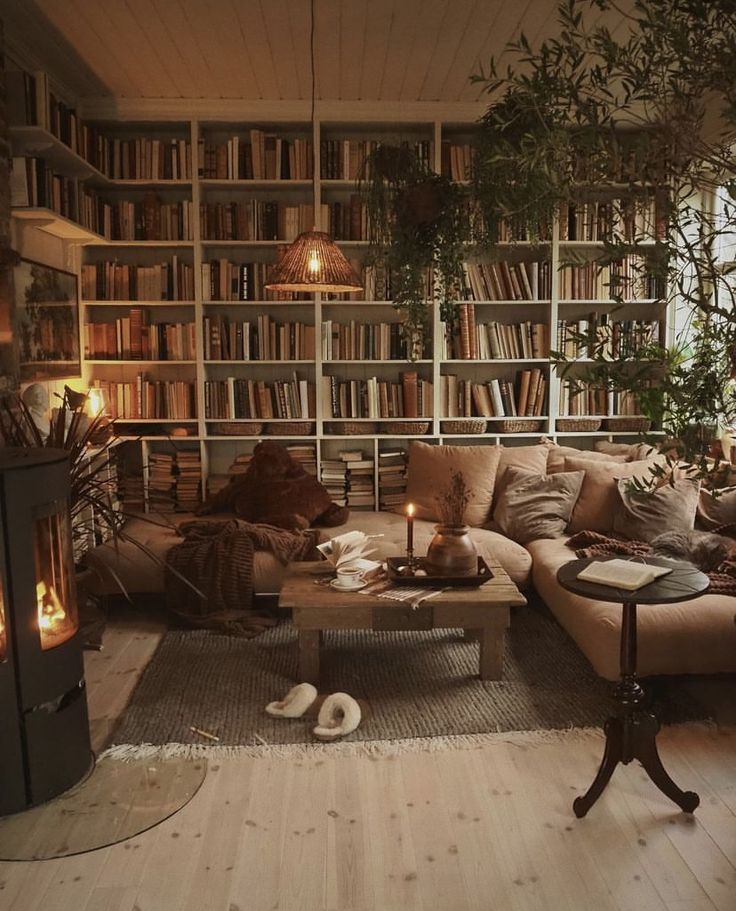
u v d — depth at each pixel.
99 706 3.06
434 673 3.37
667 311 5.24
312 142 5.16
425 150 5.24
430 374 5.50
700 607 3.01
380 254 4.72
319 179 5.13
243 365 5.56
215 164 5.15
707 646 2.93
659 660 2.93
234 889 2.04
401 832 2.27
